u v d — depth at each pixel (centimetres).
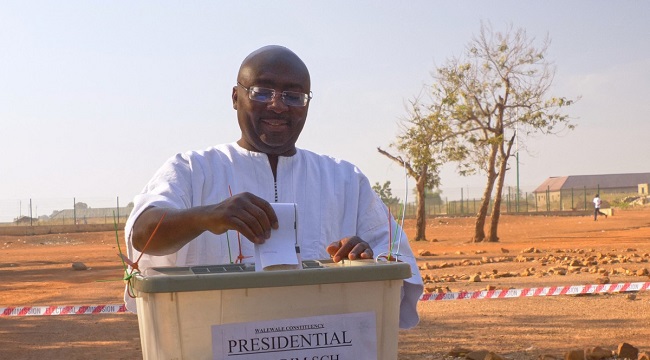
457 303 1090
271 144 341
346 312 232
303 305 229
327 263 285
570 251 2412
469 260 2156
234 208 245
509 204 7912
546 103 3444
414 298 308
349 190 356
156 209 277
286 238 248
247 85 340
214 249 321
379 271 233
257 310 225
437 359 702
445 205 8825
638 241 3002
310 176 350
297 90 340
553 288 991
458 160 3503
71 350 829
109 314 1120
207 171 335
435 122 3484
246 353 224
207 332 222
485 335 821
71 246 4528
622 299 1064
